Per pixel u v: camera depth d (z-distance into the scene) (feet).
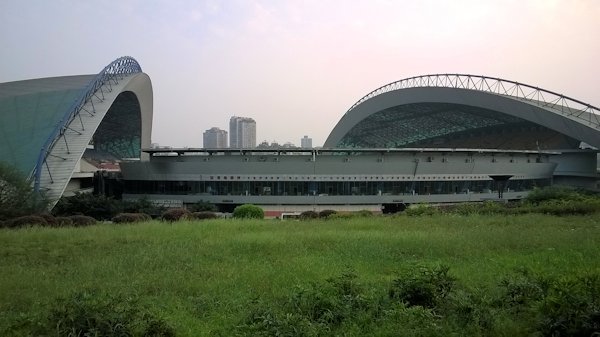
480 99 258.78
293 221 84.28
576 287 24.82
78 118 193.57
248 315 26.68
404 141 401.49
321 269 40.42
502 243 51.88
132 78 241.55
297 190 174.91
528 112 241.35
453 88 268.41
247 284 35.73
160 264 43.65
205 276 38.75
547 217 78.54
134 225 75.82
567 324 22.11
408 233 60.80
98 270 40.88
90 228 71.15
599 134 211.00
